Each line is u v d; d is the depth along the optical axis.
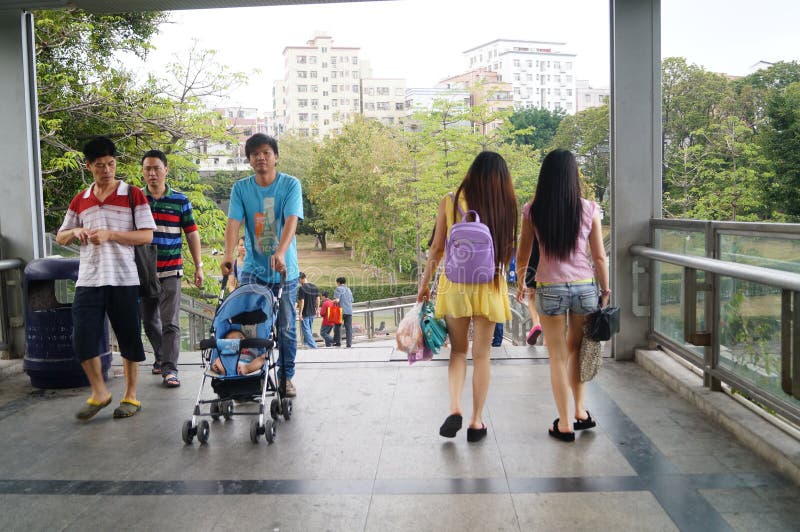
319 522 3.07
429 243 4.45
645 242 5.94
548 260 4.02
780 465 3.54
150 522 3.12
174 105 13.23
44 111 12.59
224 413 4.38
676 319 5.43
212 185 13.41
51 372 5.55
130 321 4.82
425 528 2.98
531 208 4.07
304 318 10.92
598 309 4.05
